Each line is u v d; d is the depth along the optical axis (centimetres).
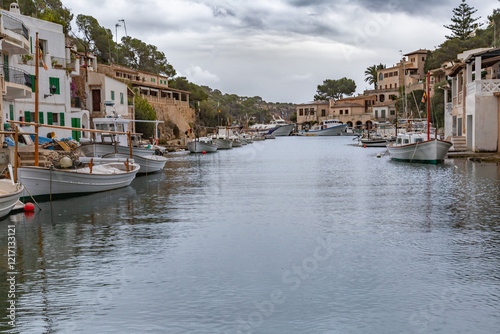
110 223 1992
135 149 4344
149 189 3117
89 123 5356
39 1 6775
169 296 1170
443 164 4391
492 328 990
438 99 8719
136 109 7669
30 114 4094
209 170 4662
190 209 2322
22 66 4059
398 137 5519
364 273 1309
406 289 1190
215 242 1661
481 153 4538
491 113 4525
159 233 1803
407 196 2619
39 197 2533
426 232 1748
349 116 16962
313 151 7969
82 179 2673
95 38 9556
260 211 2250
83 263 1431
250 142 12306
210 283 1252
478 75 4503
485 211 2109
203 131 11981
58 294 1187
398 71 14912
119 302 1138
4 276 1321
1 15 3259
